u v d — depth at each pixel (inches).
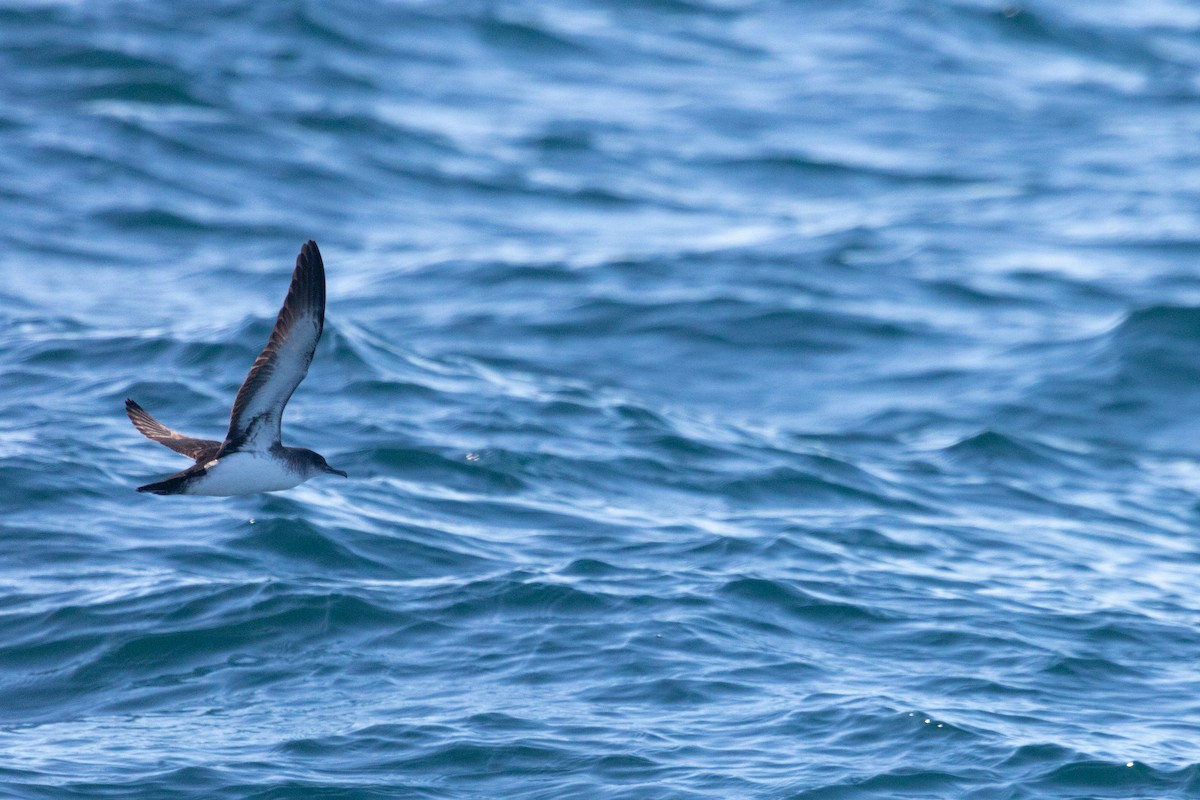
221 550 661.9
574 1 2319.1
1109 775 506.0
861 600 652.1
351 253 1295.5
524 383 961.5
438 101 1813.5
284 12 1969.7
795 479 838.5
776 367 1088.2
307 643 587.5
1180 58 2299.5
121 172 1402.6
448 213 1446.9
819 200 1595.7
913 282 1298.0
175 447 475.8
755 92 1991.9
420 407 881.5
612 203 1519.4
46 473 727.7
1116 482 904.3
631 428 888.9
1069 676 587.2
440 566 668.1
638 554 697.6
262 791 483.2
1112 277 1337.4
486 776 496.7
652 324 1144.8
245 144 1531.7
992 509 828.6
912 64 2169.0
